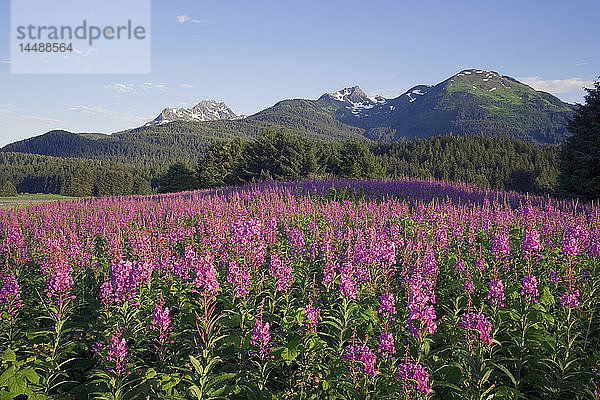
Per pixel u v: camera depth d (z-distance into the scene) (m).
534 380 5.73
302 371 5.42
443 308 7.88
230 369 5.76
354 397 4.92
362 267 7.91
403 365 4.79
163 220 16.70
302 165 57.88
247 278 7.09
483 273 8.92
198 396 4.74
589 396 5.21
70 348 6.64
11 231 13.05
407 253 9.87
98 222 16.22
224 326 6.51
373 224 13.32
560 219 14.16
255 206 19.77
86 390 5.82
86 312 8.58
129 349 6.23
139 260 9.42
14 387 5.21
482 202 20.80
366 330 6.53
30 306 8.26
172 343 6.45
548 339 5.99
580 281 8.07
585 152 32.69
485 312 7.00
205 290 6.30
